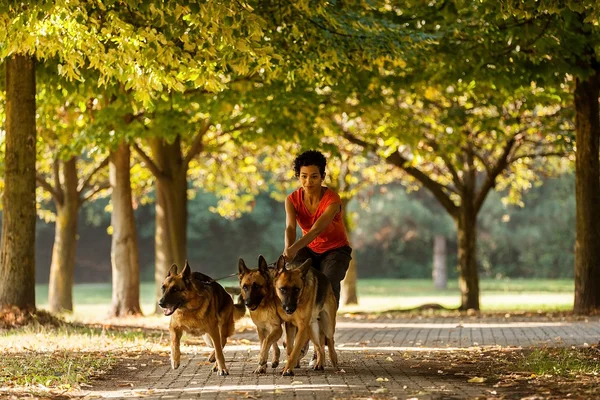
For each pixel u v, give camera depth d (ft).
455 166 82.43
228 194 101.60
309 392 27.02
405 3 59.11
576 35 55.26
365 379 30.32
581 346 42.06
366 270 228.63
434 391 27.09
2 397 26.40
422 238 193.47
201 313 31.99
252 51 40.37
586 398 25.44
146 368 35.04
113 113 62.49
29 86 51.31
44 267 206.59
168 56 39.81
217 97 62.90
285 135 66.08
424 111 80.28
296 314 30.81
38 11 38.17
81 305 123.24
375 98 66.69
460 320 66.33
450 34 56.65
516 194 100.48
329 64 48.42
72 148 65.46
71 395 27.71
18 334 46.80
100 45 41.19
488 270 208.95
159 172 74.38
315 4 43.75
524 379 30.22
